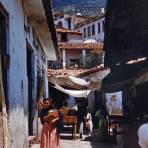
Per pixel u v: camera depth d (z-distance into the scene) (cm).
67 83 2369
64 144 1730
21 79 1074
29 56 1515
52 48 2100
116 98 2125
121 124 1353
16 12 984
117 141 1346
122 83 673
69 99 3312
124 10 650
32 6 1174
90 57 4522
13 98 890
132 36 702
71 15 6950
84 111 2327
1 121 705
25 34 1220
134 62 657
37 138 1603
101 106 2369
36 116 1593
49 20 1405
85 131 2303
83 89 2339
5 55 816
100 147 1622
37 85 1778
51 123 1148
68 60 4684
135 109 916
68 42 5038
